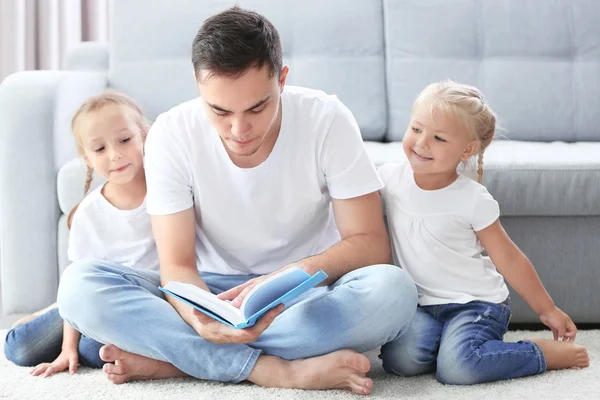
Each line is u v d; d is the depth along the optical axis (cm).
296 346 189
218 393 185
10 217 263
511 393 188
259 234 206
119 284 196
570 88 312
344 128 202
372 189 202
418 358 202
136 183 226
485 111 218
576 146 286
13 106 263
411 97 309
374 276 191
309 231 210
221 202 203
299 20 313
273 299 174
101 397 185
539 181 245
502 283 218
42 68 408
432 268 215
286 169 200
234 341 181
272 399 181
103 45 323
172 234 200
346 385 187
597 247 251
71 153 268
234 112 173
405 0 315
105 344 197
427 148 214
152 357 194
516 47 314
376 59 312
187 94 307
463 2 316
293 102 202
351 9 314
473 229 218
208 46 170
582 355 207
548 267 251
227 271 212
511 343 202
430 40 312
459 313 208
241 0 315
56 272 265
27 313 267
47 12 404
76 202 257
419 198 219
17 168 262
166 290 179
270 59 173
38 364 217
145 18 312
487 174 246
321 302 188
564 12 317
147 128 234
